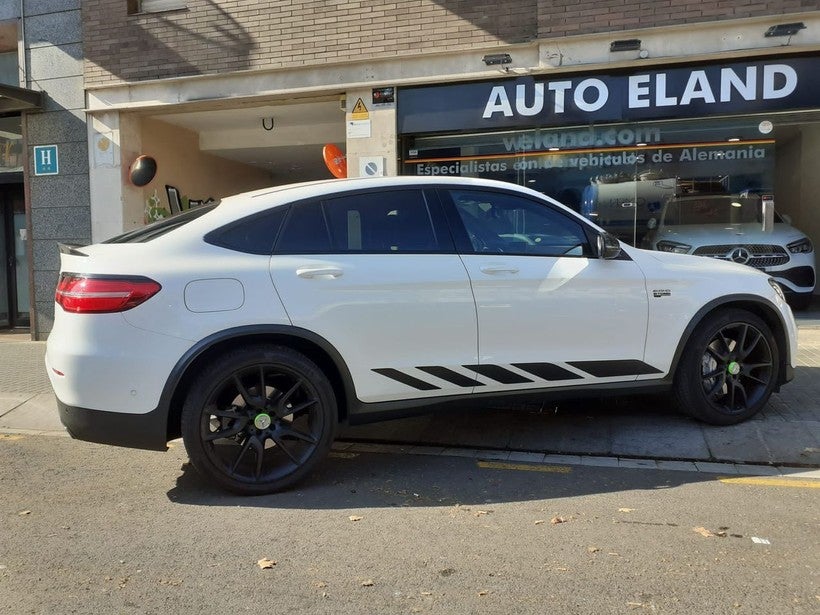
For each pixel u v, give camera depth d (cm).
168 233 402
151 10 965
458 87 870
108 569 316
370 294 411
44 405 613
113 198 988
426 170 909
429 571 311
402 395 427
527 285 441
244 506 392
